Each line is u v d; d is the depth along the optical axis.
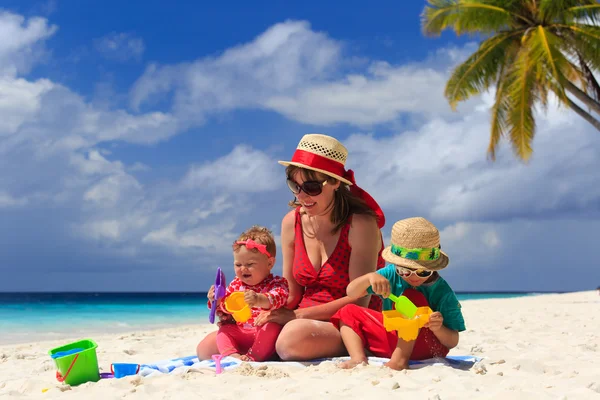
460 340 5.71
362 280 3.37
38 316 16.61
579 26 14.02
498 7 14.80
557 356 4.09
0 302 37.50
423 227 3.35
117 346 6.09
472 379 3.05
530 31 14.30
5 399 2.94
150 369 3.48
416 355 3.56
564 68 13.48
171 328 11.16
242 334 3.82
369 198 3.86
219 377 3.16
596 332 6.54
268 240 3.82
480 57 15.29
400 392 2.79
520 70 13.61
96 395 2.88
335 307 3.68
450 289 3.52
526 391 2.72
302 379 3.08
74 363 3.29
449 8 15.13
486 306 14.83
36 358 5.27
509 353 4.50
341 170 3.76
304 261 3.84
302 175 3.64
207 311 21.45
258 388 2.92
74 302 39.06
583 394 2.73
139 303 38.31
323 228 3.82
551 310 11.85
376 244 3.79
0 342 8.48
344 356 3.69
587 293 26.59
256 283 3.76
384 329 3.53
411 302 3.29
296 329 3.50
